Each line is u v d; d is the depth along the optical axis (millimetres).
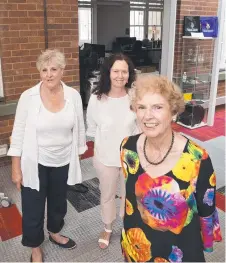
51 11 3312
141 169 1118
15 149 1738
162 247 1112
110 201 2098
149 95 1045
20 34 3188
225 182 3123
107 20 10812
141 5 11164
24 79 3344
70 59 3615
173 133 1118
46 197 1939
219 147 4027
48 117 1698
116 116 1871
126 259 1253
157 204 1085
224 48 5301
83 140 1964
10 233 2357
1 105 3258
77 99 1851
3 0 2998
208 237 1157
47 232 2316
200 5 4812
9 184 3074
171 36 4629
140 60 9539
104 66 1844
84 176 3236
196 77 5012
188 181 1052
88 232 2371
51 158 1799
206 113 4992
